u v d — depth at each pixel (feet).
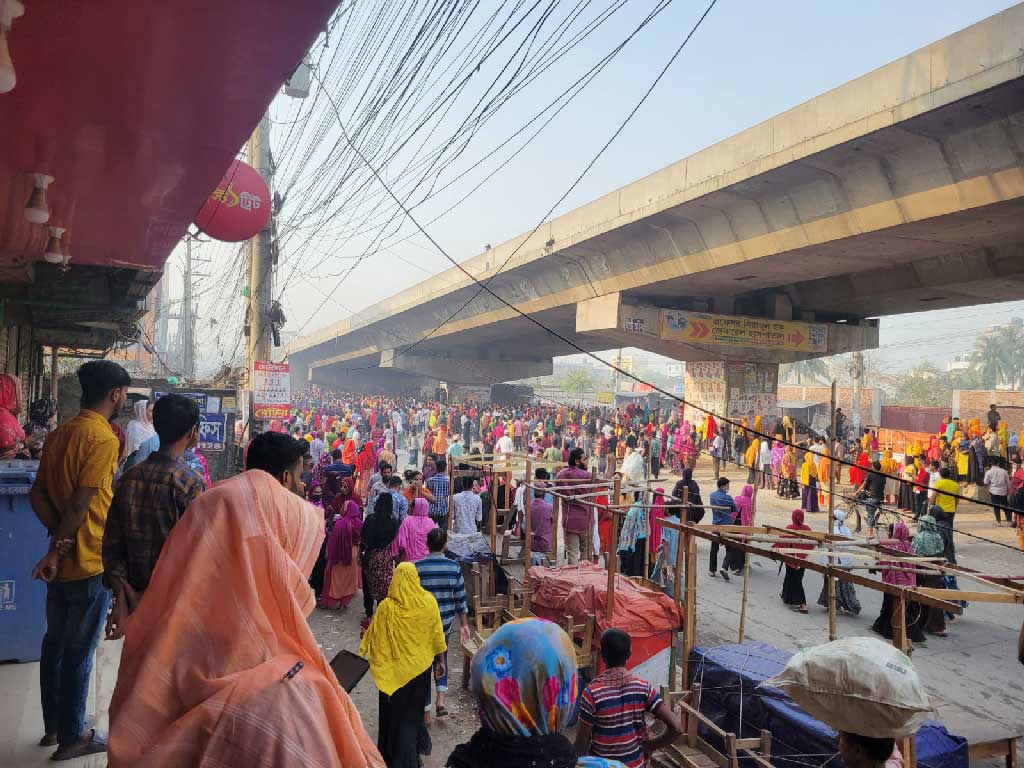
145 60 11.48
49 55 11.25
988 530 57.77
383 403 160.15
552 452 62.39
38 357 54.13
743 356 94.22
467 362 180.34
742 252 67.97
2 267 29.32
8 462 18.48
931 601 14.74
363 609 32.27
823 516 61.98
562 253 87.25
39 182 17.29
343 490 32.71
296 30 10.44
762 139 56.49
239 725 5.24
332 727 5.79
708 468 95.09
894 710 6.36
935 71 43.34
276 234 51.62
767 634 30.91
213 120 14.03
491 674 6.22
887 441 101.86
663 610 21.70
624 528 34.09
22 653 17.19
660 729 18.67
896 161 51.88
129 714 5.32
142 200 20.10
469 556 29.07
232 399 58.90
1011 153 45.27
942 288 77.51
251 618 5.73
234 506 6.01
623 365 265.54
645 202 70.13
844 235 58.18
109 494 12.87
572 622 22.27
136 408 22.56
